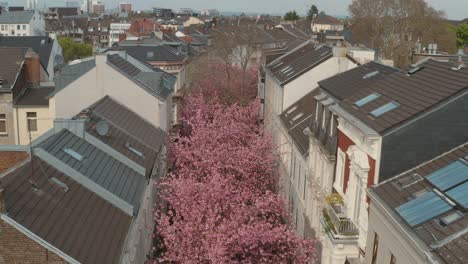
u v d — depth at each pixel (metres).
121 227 17.16
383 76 24.84
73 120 22.17
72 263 13.44
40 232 13.66
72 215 15.71
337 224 18.16
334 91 25.19
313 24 144.25
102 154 21.94
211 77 64.94
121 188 19.81
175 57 51.91
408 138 16.03
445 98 15.88
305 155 27.47
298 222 29.69
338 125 20.42
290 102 36.84
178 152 32.06
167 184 26.00
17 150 19.14
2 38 59.88
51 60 57.22
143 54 51.09
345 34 71.50
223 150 31.67
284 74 39.59
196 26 129.50
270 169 32.78
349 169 18.81
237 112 47.66
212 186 24.11
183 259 21.30
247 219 23.97
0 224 13.08
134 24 99.38
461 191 13.73
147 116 31.50
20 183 15.39
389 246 14.61
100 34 144.62
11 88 33.22
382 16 98.44
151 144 27.64
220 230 21.22
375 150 16.33
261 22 142.38
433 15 96.81
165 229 22.47
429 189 14.73
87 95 31.06
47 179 16.80
